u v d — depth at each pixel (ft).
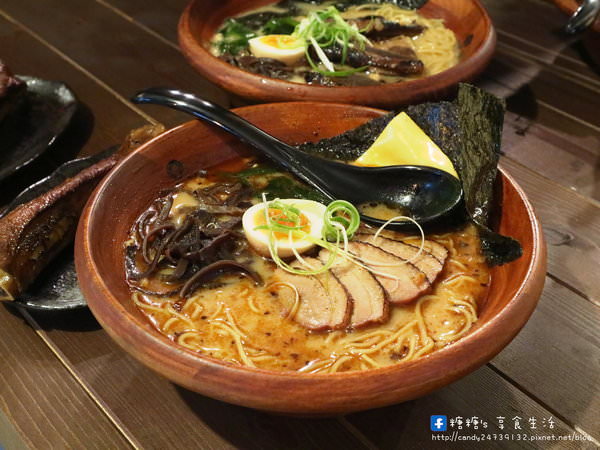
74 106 1.66
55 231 1.21
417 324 0.96
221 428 0.96
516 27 2.11
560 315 1.13
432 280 1.02
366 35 1.86
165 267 1.05
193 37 1.62
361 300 0.98
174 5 2.32
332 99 1.37
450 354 0.76
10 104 1.64
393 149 1.22
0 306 1.18
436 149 1.21
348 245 1.08
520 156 1.55
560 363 1.04
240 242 1.09
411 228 1.12
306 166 1.21
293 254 1.06
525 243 0.98
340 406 0.73
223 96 1.80
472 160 1.15
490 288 1.01
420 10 2.03
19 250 1.12
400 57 1.71
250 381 0.73
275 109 1.27
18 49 2.08
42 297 1.14
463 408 0.98
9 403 1.00
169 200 1.15
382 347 0.92
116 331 0.81
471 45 1.79
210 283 1.02
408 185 1.17
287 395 0.72
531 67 1.90
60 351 1.08
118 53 2.03
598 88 1.81
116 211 1.08
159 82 1.87
